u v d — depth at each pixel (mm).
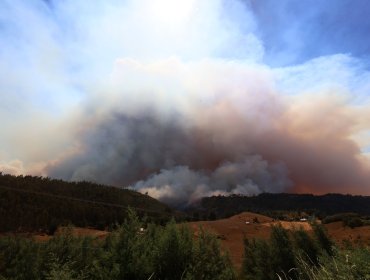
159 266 8242
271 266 22141
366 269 4664
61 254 15547
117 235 8211
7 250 17484
